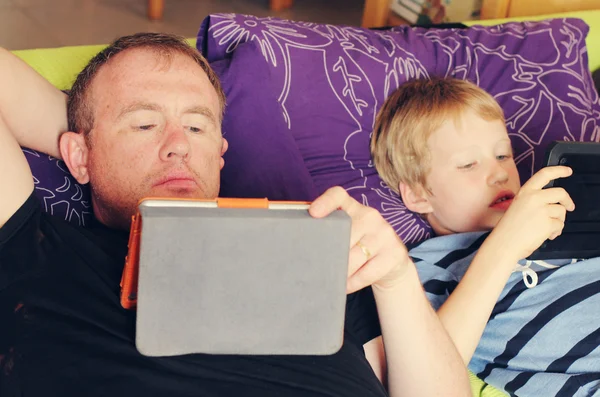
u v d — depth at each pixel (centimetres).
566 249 141
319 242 90
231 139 151
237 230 88
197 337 92
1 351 101
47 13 326
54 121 133
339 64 170
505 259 132
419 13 292
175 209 88
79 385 97
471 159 154
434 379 113
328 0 388
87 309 105
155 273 88
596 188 140
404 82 175
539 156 177
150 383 98
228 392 100
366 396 107
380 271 103
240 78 155
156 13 335
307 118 165
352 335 121
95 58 130
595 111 188
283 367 105
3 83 127
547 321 135
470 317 128
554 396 128
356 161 168
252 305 91
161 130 123
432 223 164
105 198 126
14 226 111
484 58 185
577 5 253
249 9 363
